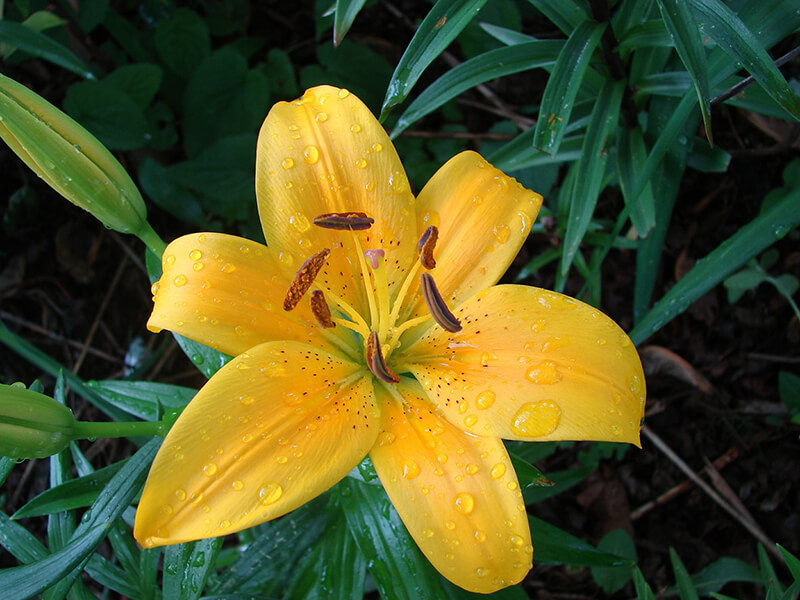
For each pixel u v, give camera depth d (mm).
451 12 207
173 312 183
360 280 212
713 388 344
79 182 201
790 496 326
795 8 219
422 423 189
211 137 360
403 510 175
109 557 336
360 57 370
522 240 205
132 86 352
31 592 169
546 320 189
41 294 379
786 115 253
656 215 288
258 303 192
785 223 244
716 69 234
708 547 327
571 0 243
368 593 325
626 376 180
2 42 301
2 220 379
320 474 172
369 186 203
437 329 205
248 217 362
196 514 161
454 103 388
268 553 227
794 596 214
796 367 339
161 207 368
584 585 329
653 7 266
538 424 177
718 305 351
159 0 385
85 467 233
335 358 198
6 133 194
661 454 344
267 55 407
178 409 200
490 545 170
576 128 283
